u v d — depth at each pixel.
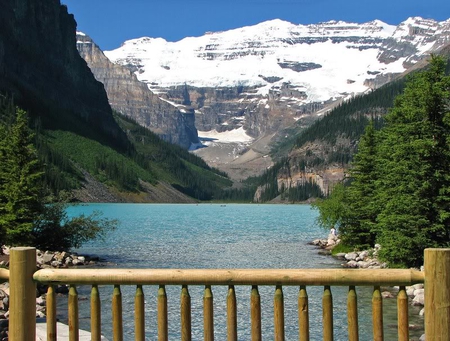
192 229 91.31
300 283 7.22
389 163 32.88
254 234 80.88
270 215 154.25
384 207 35.72
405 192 31.61
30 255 7.47
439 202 31.08
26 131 40.53
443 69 32.00
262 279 7.23
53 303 7.50
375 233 46.78
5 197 39.41
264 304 25.52
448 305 6.93
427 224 31.05
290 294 27.36
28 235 39.84
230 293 7.26
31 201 39.44
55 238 45.00
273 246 61.16
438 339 6.91
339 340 19.09
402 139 32.41
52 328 7.49
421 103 31.17
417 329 19.64
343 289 27.59
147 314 23.97
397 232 31.41
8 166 40.06
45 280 7.43
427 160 30.97
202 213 162.88
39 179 41.16
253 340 7.23
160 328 7.31
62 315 22.23
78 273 7.42
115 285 7.43
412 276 7.11
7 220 37.88
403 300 7.16
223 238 72.62
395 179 32.12
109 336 20.28
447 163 30.92
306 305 7.21
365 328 20.41
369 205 42.94
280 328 7.24
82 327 20.88
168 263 45.66
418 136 31.52
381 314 7.18
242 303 25.77
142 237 73.00
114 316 7.40
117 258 48.59
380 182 35.97
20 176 39.53
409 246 31.02
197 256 51.03
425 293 7.04
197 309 25.00
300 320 7.22
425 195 30.92
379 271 7.16
